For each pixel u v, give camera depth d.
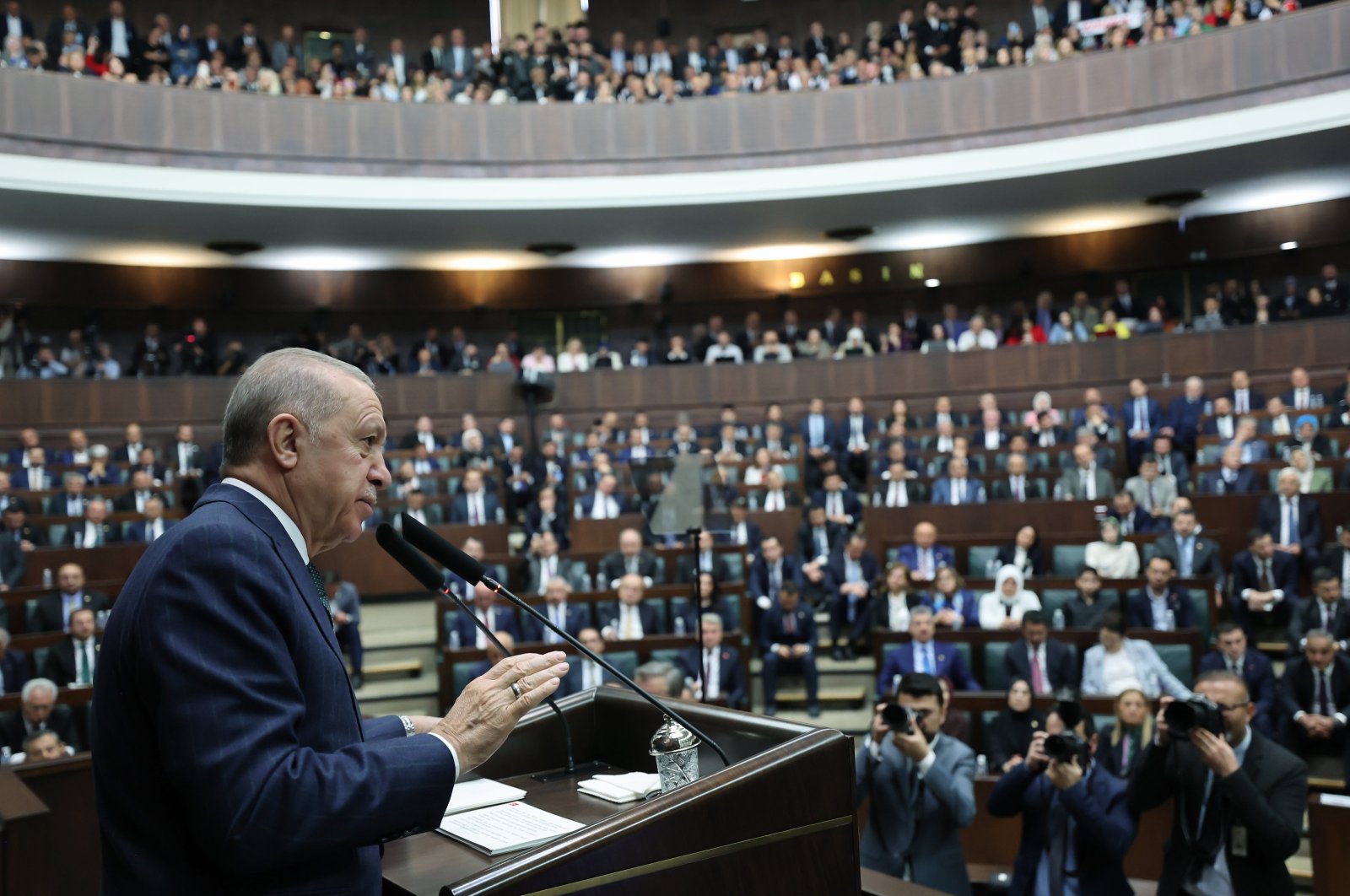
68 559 7.61
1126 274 13.28
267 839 1.07
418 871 1.35
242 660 1.13
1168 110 10.38
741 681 6.14
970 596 6.75
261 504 1.26
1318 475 7.71
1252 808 2.96
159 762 1.15
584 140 11.30
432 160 11.02
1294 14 9.88
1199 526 7.21
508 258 13.47
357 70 11.80
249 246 12.10
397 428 11.69
